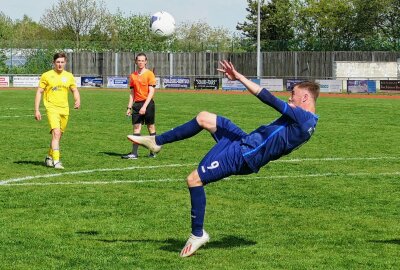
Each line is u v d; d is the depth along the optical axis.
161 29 38.00
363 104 45.19
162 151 20.73
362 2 93.62
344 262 8.97
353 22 94.62
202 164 9.01
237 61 82.00
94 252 9.34
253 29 112.56
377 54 77.75
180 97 52.62
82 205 12.54
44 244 9.74
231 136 9.08
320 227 11.02
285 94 61.28
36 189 14.16
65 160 18.69
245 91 63.81
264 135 8.91
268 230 10.77
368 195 13.80
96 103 43.88
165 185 14.82
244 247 9.70
